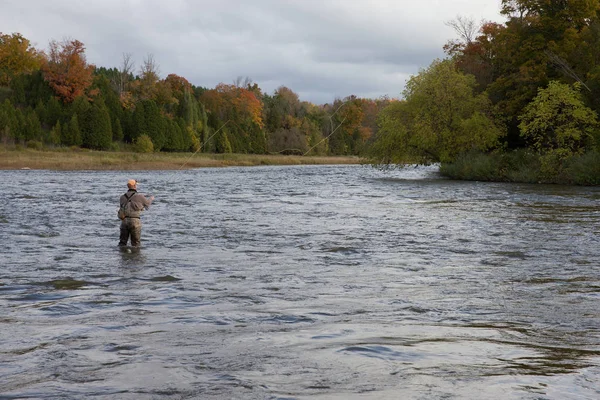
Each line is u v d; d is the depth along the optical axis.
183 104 98.44
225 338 6.29
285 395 4.38
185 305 8.27
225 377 4.86
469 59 57.62
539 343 6.09
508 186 39.16
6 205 25.06
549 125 43.31
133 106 105.06
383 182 44.72
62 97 105.75
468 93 48.97
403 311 7.84
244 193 33.56
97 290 9.43
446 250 13.89
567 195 31.03
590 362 5.31
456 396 4.32
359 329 6.73
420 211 23.27
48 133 93.06
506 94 50.12
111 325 7.00
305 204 26.61
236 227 18.36
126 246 14.41
